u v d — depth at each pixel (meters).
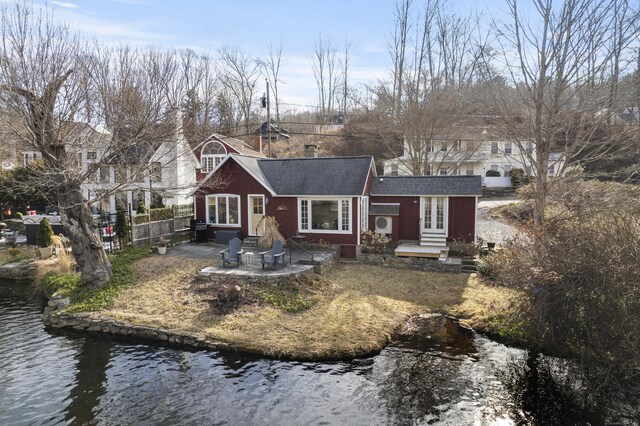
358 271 18.92
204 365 11.35
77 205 15.84
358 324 13.29
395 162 42.00
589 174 17.69
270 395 9.84
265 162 24.09
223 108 49.53
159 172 21.84
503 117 18.77
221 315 13.96
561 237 10.90
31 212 32.06
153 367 11.31
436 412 9.09
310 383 10.34
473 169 43.59
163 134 17.88
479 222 30.59
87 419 8.96
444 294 16.20
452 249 21.11
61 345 12.80
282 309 14.36
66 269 18.78
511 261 12.73
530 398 9.62
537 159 18.20
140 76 18.48
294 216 21.66
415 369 10.98
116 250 19.89
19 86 14.11
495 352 11.88
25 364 11.55
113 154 16.52
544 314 10.73
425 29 37.03
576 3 16.38
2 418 8.99
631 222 10.50
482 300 15.32
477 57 26.33
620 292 9.43
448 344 12.41
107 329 13.62
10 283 19.53
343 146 49.34
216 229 23.03
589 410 9.18
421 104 32.91
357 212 20.67
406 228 22.50
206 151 36.31
